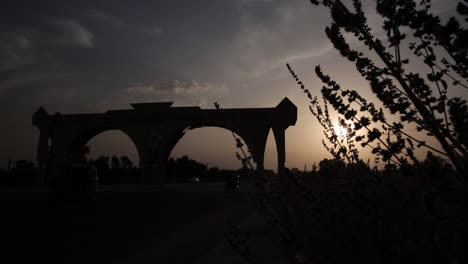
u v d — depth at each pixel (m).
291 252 3.05
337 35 2.79
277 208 3.40
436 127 2.34
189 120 40.03
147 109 40.78
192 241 8.94
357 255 2.87
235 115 38.56
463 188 2.28
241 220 12.39
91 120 41.78
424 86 2.53
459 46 2.35
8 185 43.03
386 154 2.81
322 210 3.27
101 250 7.83
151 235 9.85
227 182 36.91
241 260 6.51
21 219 12.64
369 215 2.94
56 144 41.66
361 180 3.49
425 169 2.48
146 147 40.34
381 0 2.61
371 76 2.72
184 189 41.94
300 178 4.38
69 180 20.70
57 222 12.02
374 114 2.99
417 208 2.81
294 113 36.75
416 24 2.50
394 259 2.57
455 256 2.13
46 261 6.79
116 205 18.81
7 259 6.89
